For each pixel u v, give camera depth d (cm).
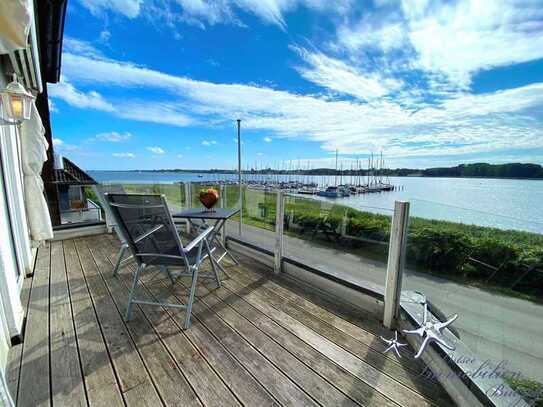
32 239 346
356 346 175
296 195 279
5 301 166
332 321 203
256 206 339
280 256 296
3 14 108
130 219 198
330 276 246
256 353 166
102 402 130
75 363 156
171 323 198
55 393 135
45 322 197
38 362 156
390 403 133
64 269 302
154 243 202
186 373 149
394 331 192
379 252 207
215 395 136
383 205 201
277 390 139
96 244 403
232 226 390
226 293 247
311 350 170
